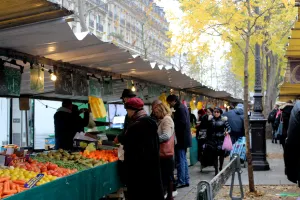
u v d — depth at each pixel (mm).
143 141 5957
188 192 9438
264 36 12805
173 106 9906
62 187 5453
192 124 16844
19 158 6750
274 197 8859
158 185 5957
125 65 8648
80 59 7496
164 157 7816
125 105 6227
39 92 10203
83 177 6211
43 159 7168
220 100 31422
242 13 11133
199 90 18109
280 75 34062
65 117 9359
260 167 13055
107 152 8578
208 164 12359
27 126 13375
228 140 11805
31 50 6289
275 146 22906
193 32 12555
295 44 7496
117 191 7988
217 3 11492
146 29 43375
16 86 6605
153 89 12641
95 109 9148
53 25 4793
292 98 16375
